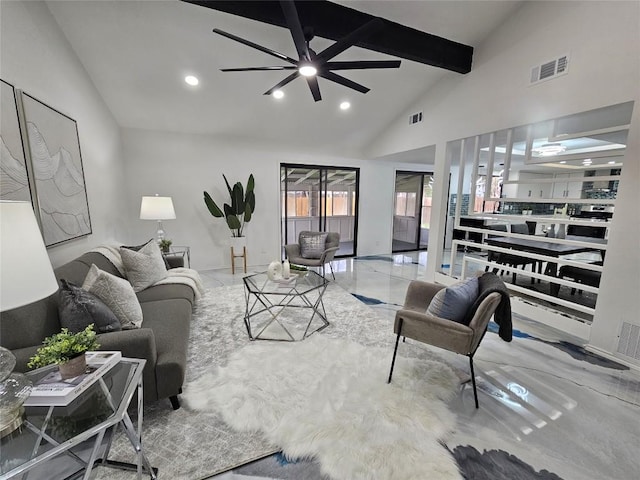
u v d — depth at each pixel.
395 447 1.49
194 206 4.90
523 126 3.13
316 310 3.19
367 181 6.25
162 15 2.74
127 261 2.75
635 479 1.36
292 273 2.97
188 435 1.56
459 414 1.74
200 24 2.87
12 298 0.90
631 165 2.25
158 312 2.20
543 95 2.86
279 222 5.54
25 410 1.07
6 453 0.95
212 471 1.37
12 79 1.97
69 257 2.63
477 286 2.09
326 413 1.70
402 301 3.65
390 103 4.59
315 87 2.79
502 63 3.23
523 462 1.43
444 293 1.91
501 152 5.81
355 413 1.70
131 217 4.52
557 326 2.85
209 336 2.67
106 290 1.80
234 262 5.05
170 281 2.95
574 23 2.58
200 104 4.06
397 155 5.48
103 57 3.08
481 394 1.93
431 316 1.89
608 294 2.42
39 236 1.02
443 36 3.35
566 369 2.24
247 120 4.60
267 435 1.56
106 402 1.14
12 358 1.04
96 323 1.60
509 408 1.80
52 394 1.09
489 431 1.62
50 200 2.30
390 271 5.18
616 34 2.31
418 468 1.37
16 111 1.96
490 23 3.21
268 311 3.24
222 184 5.02
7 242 0.89
